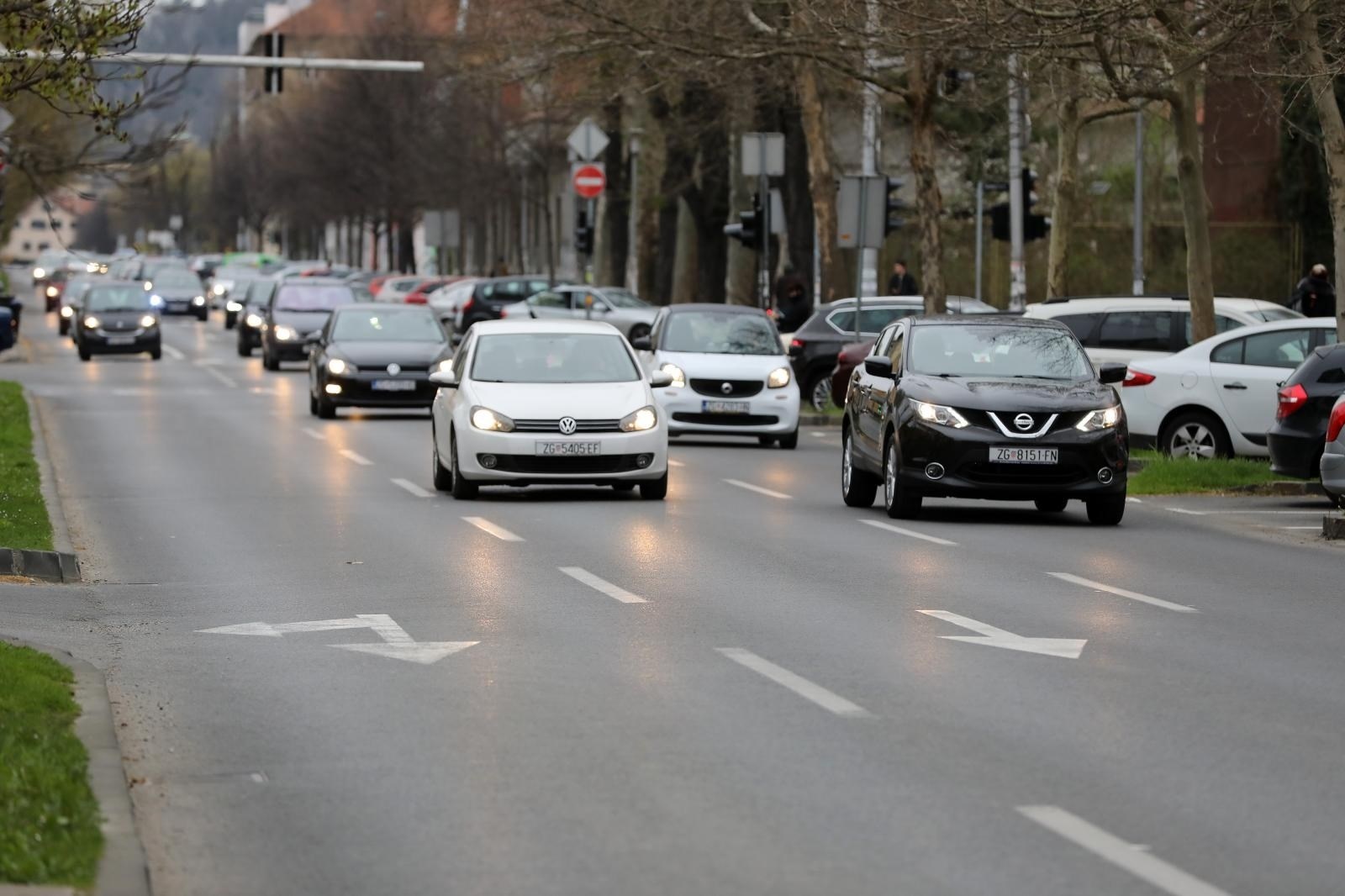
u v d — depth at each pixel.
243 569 43.94
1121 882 19.02
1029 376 55.38
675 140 155.25
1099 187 156.00
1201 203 76.69
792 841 20.48
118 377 128.00
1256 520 56.34
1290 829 21.09
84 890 18.11
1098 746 25.17
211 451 76.44
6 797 20.73
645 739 25.56
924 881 19.00
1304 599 39.75
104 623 36.38
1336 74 64.75
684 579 41.66
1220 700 28.52
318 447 78.25
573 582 41.06
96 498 59.75
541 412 58.50
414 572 43.00
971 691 29.02
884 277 162.25
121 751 25.14
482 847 20.34
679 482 66.00
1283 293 145.50
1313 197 141.62
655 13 92.00
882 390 56.25
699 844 20.38
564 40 106.94
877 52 93.06
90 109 41.66
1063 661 31.80
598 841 20.50
